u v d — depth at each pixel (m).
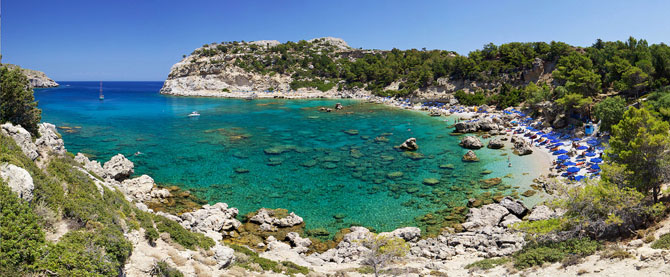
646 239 22.28
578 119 73.88
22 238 15.52
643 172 28.56
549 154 61.75
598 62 105.81
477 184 49.84
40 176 22.11
